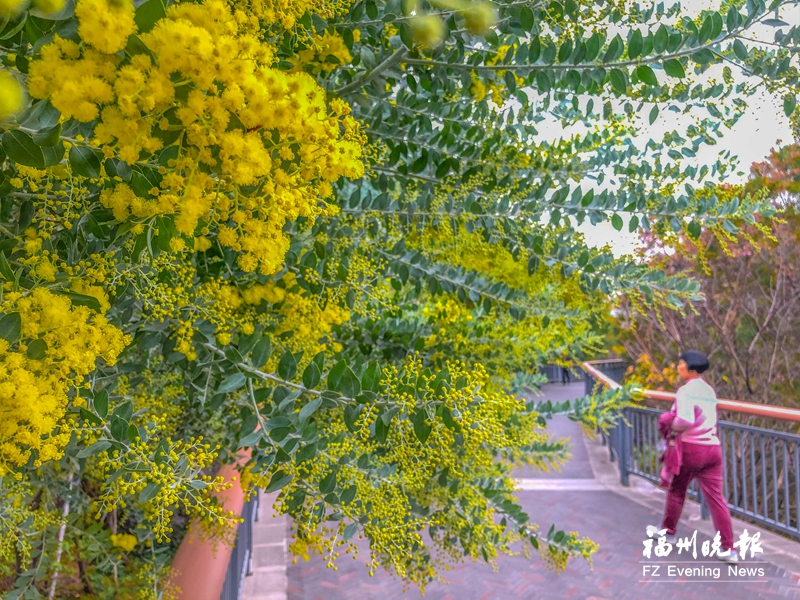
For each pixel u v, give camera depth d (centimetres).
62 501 194
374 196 180
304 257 142
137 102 59
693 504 591
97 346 75
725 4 123
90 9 53
